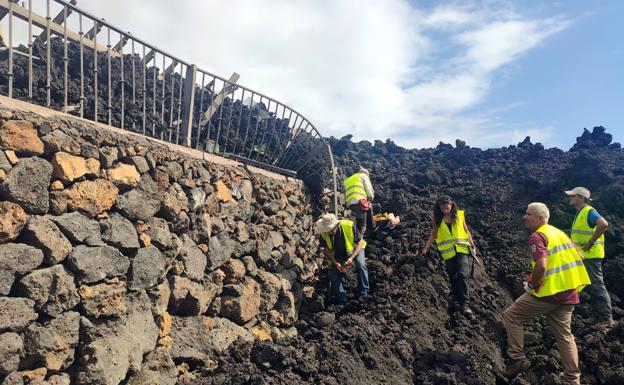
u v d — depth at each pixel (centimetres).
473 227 873
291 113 799
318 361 484
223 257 542
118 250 400
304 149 869
